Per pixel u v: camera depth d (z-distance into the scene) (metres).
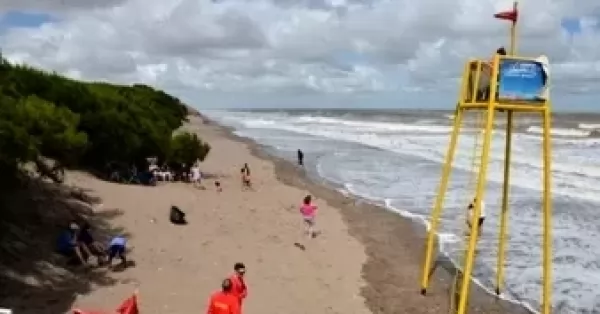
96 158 29.70
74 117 24.97
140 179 29.22
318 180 39.62
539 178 38.34
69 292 14.85
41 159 22.39
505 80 14.02
